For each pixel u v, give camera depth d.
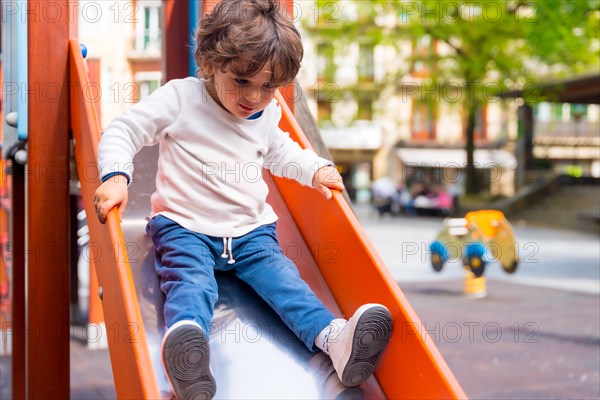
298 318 1.89
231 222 2.01
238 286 2.08
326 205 2.18
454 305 6.84
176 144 2.01
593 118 25.97
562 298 7.20
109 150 1.91
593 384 4.01
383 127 27.12
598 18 15.37
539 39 15.23
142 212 2.24
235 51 1.80
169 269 1.90
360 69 18.97
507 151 26.92
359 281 1.99
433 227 17.05
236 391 1.75
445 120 27.31
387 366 1.84
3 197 5.92
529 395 3.79
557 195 18.88
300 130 2.42
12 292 3.94
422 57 17.88
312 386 1.80
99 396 4.10
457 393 1.59
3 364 5.09
